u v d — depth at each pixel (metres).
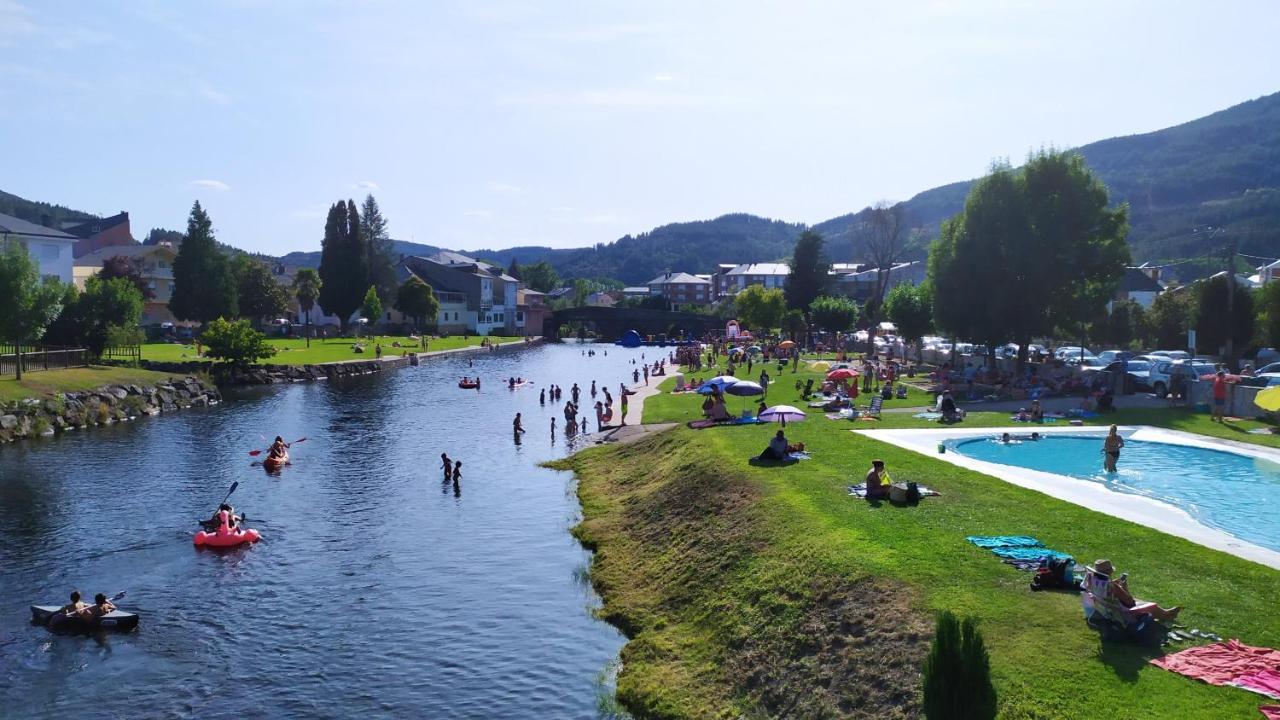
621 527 32.69
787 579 21.78
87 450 51.88
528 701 20.39
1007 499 26.55
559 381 92.81
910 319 85.81
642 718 19.16
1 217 88.25
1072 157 60.53
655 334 193.75
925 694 12.89
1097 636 16.27
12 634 24.84
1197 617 16.91
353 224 142.38
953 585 19.02
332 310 142.75
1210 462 34.53
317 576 29.52
